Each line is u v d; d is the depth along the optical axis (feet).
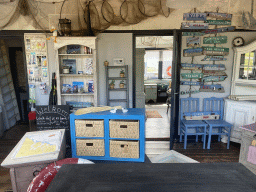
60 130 7.31
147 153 13.39
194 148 14.19
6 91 18.66
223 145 14.69
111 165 2.72
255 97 13.74
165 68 31.50
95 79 13.60
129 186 2.25
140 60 20.43
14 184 5.80
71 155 8.57
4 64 18.72
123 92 15.42
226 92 15.29
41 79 15.07
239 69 14.32
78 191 2.17
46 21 14.07
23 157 5.63
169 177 2.44
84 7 13.41
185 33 14.60
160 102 29.60
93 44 12.97
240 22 14.29
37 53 14.76
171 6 8.95
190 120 14.87
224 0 14.03
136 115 8.04
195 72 15.12
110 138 8.27
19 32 14.51
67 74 13.73
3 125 17.02
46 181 4.77
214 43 14.73
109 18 13.88
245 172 2.57
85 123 8.18
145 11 14.12
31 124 14.79
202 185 2.28
